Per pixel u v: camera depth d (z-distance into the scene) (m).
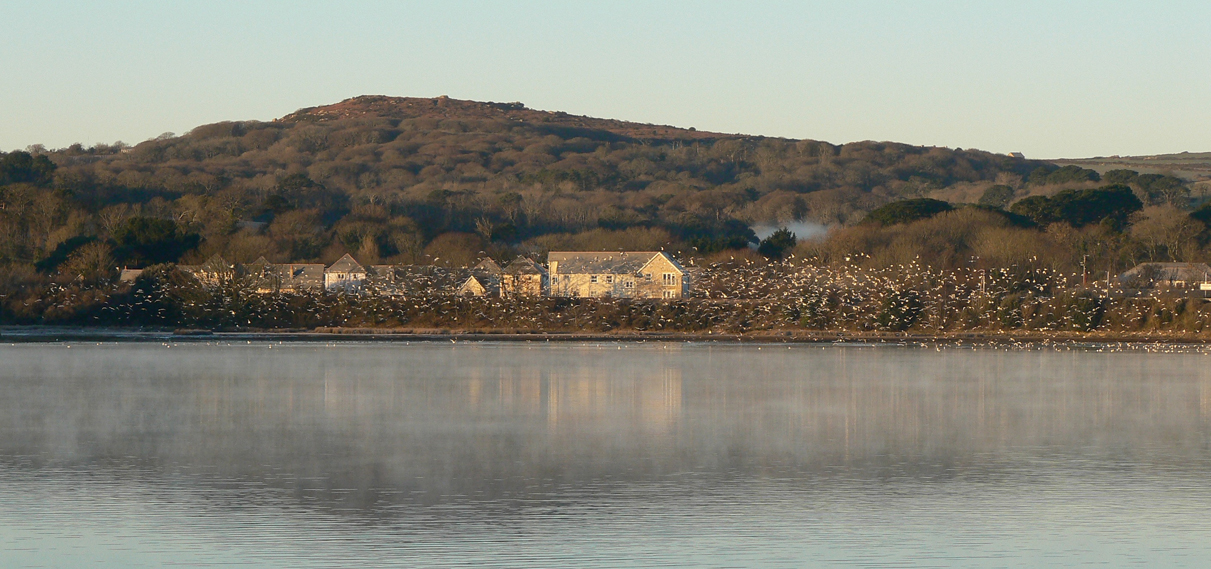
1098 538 163.88
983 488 197.12
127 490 194.12
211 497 188.75
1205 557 154.75
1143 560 153.62
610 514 177.75
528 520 173.62
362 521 172.75
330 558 153.38
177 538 162.62
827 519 174.88
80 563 151.12
